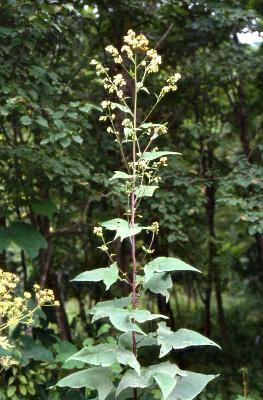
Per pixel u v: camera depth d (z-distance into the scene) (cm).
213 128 582
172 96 491
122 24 450
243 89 511
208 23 428
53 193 453
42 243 340
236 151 557
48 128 308
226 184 390
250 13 405
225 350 554
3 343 224
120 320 178
